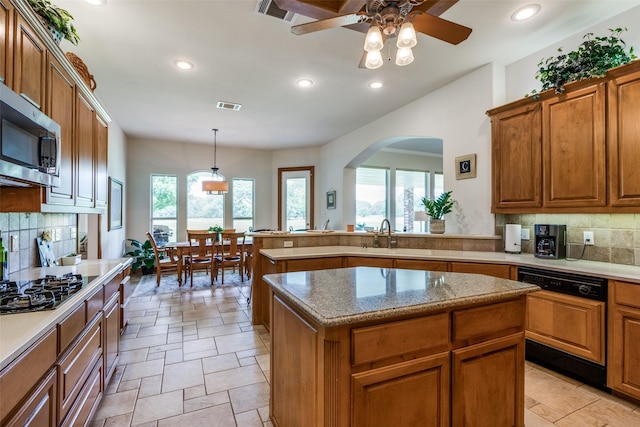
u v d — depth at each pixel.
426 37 2.79
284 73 3.43
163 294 4.71
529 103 2.88
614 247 2.58
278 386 1.74
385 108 4.55
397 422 1.30
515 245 3.14
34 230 2.35
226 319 3.66
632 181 2.24
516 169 2.99
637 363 1.99
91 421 1.86
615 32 2.50
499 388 1.55
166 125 5.37
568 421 1.90
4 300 1.43
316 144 6.87
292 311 1.54
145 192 6.36
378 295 1.48
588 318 2.22
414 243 3.75
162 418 1.91
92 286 1.75
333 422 1.21
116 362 2.38
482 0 2.29
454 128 3.69
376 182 7.36
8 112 1.28
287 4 1.92
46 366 1.20
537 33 2.74
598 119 2.41
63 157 1.98
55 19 1.86
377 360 1.26
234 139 6.42
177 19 2.46
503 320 1.56
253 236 3.62
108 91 3.89
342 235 4.10
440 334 1.39
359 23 1.94
